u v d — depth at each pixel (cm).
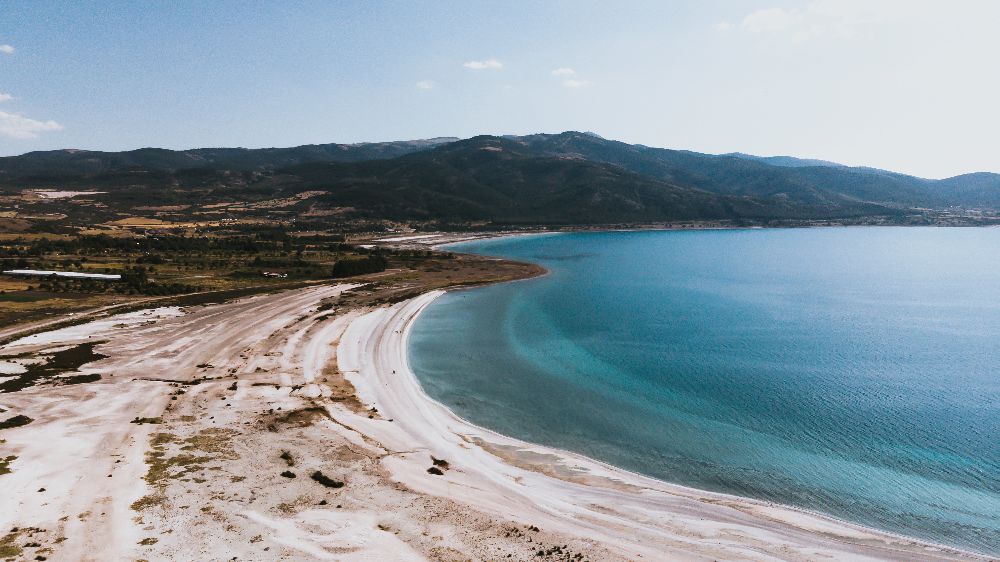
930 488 4547
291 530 3500
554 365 7981
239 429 5191
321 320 10169
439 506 3959
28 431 4919
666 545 3578
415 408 6184
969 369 7775
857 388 7000
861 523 4034
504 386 7069
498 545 3459
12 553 3056
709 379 7369
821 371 7706
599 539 3619
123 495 3806
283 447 4825
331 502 3912
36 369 6850
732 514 4088
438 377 7394
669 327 10456
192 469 4281
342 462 4603
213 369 7144
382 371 7469
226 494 3912
